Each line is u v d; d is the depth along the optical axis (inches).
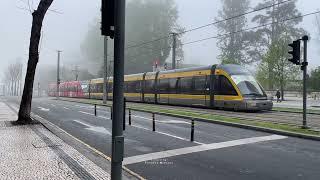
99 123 765.3
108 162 366.9
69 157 379.2
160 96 1441.9
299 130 577.6
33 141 482.3
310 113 976.3
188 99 1250.6
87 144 492.1
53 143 468.8
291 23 3316.9
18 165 336.8
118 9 210.4
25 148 429.7
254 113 976.3
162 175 328.5
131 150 447.8
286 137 545.6
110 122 784.9
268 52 2150.6
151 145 482.0
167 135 571.2
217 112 1003.3
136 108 1155.9
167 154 422.3
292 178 313.0
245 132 601.6
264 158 396.5
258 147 463.2
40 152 404.5
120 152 211.3
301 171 337.4
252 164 367.2
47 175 300.7
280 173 330.0
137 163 377.7
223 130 627.5
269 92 2336.4
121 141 211.5
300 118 821.9
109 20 211.8
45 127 648.4
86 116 941.2
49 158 371.2
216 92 1113.4
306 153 423.5
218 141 510.0
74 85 2743.6
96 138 548.7
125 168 356.2
